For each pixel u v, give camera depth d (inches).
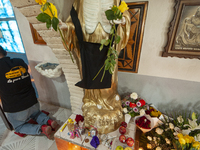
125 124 45.9
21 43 77.4
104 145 41.1
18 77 55.0
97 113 45.6
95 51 36.2
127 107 55.9
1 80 51.3
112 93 48.3
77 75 58.2
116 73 46.8
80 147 43.0
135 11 47.2
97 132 45.1
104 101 48.0
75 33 38.8
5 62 52.1
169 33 45.1
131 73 59.2
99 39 39.0
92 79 39.8
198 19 40.8
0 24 75.5
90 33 38.5
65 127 49.7
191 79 50.6
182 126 47.7
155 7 44.8
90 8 35.6
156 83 56.9
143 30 49.2
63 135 45.8
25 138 64.5
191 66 48.6
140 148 48.2
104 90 46.6
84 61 37.5
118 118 46.7
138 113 54.9
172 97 56.9
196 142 36.4
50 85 83.7
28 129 59.5
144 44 51.8
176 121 52.1
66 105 87.5
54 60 73.0
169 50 47.6
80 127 46.8
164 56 49.0
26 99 58.9
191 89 52.1
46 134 60.2
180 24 43.3
